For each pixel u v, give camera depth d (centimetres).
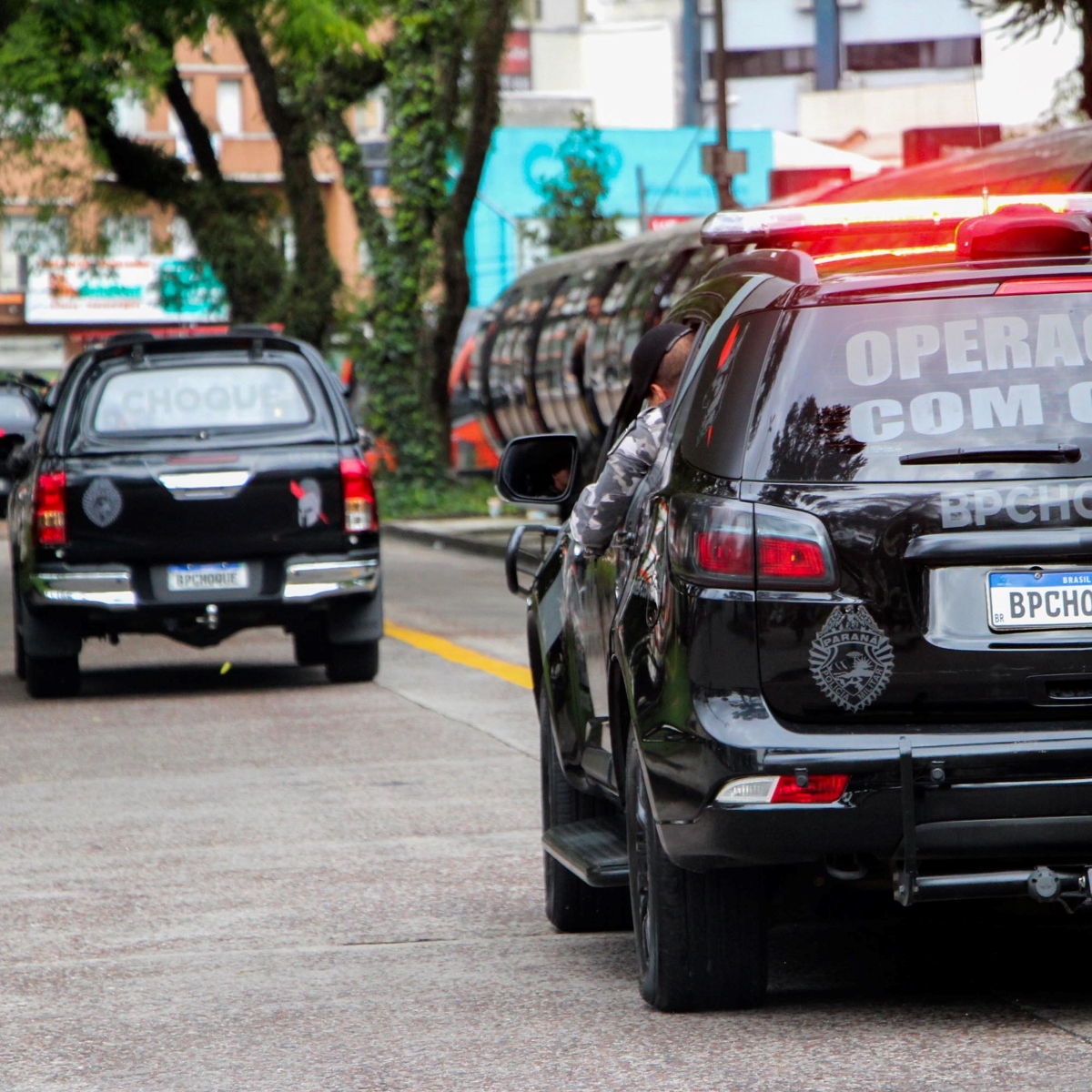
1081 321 1543
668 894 1612
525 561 2334
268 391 3972
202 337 3978
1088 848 1478
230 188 9394
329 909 2141
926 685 1489
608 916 2006
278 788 2894
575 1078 1483
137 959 1942
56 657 3922
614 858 1811
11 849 2514
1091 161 4597
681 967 1620
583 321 8006
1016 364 1530
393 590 6256
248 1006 1748
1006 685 1485
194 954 1958
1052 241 1603
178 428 3922
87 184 9650
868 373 1537
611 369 7744
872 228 1794
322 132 9312
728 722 1505
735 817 1494
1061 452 1504
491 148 9538
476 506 9238
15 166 9550
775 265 1634
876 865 1523
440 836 2522
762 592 1510
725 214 1842
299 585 3906
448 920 2081
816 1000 1677
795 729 1496
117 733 3488
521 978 1822
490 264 18225
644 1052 1541
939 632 1492
